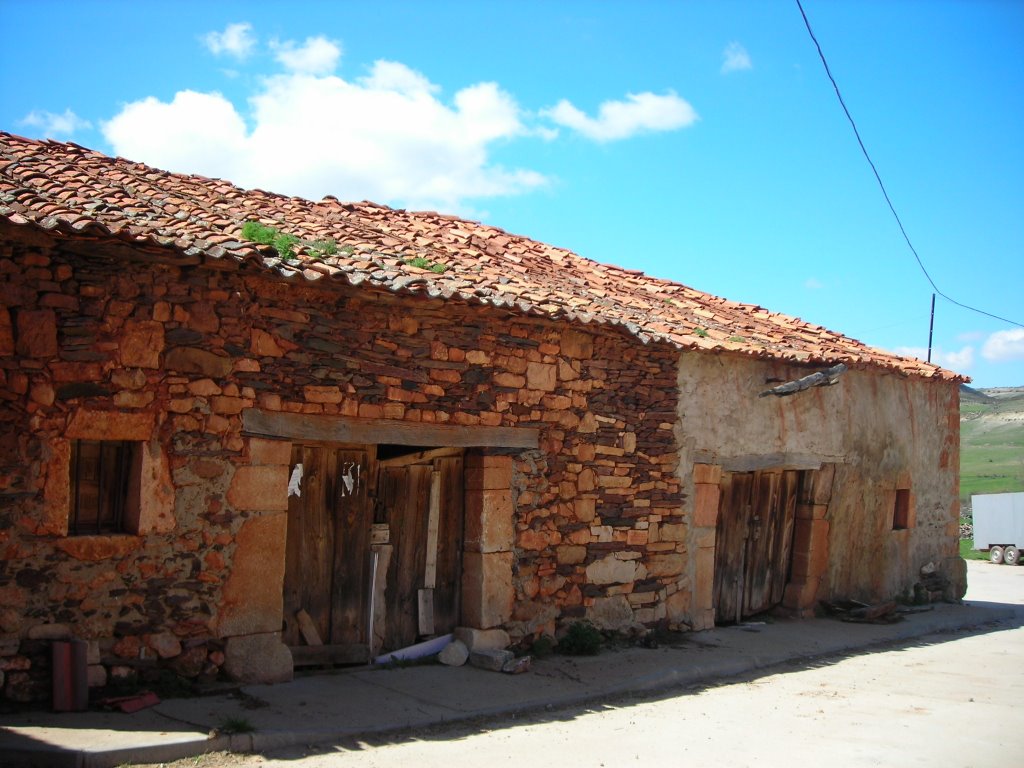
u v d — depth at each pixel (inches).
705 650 360.8
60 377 230.1
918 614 495.8
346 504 299.9
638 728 254.4
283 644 268.4
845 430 479.8
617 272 508.4
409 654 307.1
